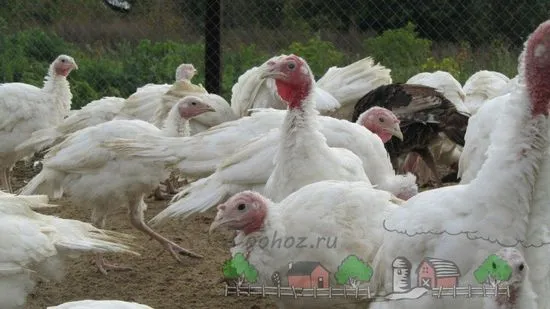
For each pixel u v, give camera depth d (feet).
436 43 64.85
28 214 23.11
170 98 38.40
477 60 61.05
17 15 64.28
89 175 30.81
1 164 40.50
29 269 22.34
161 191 40.50
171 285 28.76
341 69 43.34
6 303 22.20
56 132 39.68
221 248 32.65
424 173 42.24
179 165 29.58
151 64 58.18
